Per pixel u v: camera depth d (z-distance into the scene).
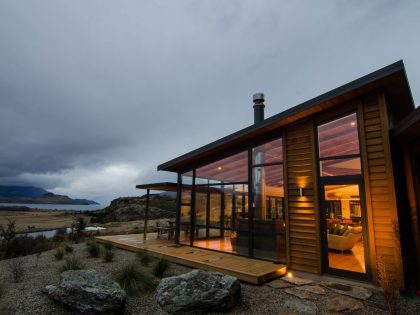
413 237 5.00
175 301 3.89
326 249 5.55
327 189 5.74
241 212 7.12
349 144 5.48
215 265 5.78
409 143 5.18
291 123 6.37
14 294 4.45
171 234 10.28
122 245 8.70
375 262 4.82
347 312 3.77
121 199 33.62
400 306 3.90
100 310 3.59
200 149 8.00
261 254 6.50
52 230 17.47
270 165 6.68
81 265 6.06
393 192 4.78
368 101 5.34
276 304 4.12
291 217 6.06
